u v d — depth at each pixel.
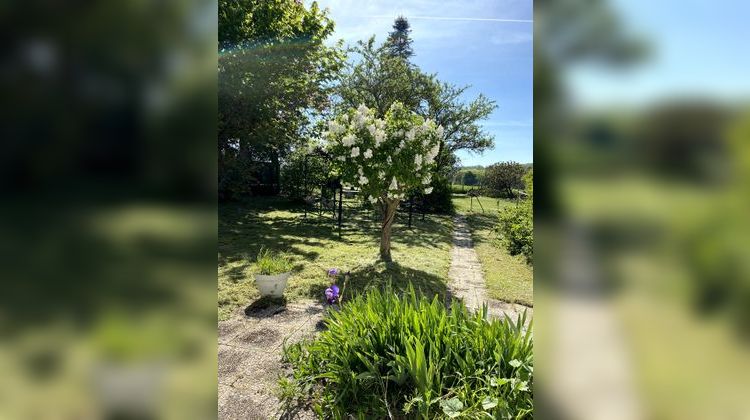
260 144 9.59
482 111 15.11
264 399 2.23
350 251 6.54
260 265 4.21
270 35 9.04
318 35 10.70
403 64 14.78
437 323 2.27
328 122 5.75
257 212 10.43
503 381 1.75
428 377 1.89
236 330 3.25
